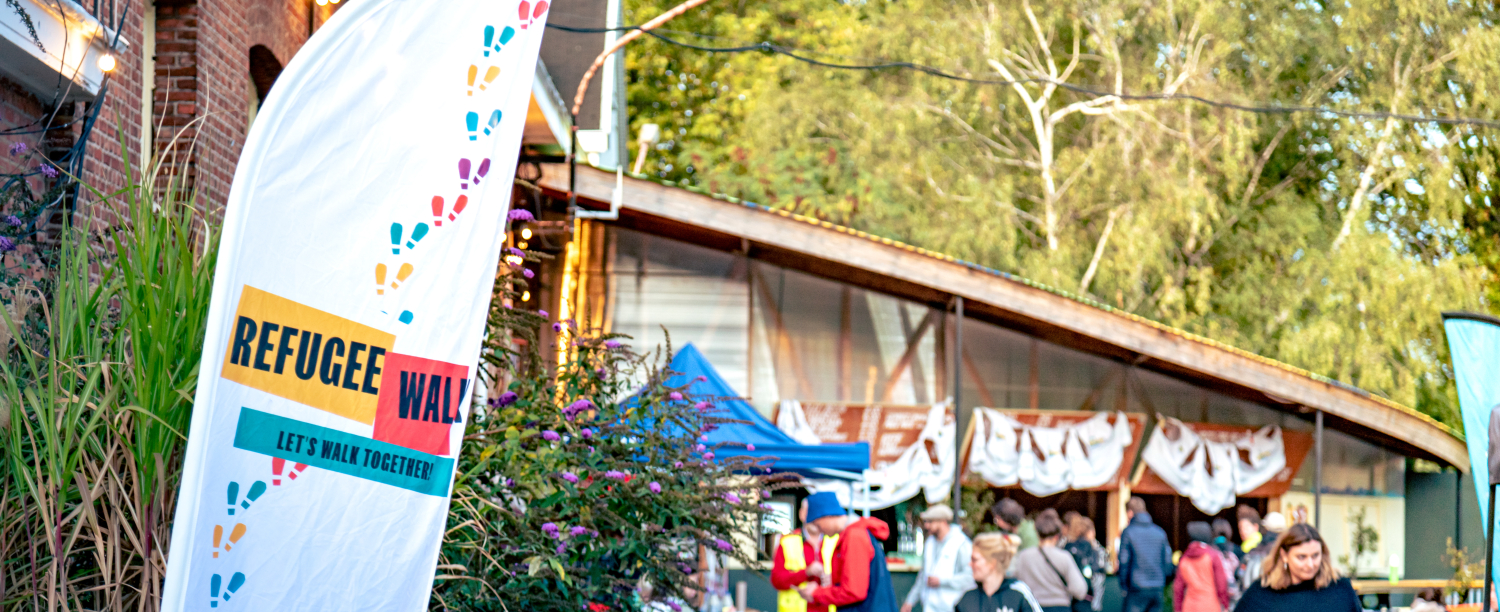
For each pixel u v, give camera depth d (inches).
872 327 509.0
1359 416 520.7
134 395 95.0
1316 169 991.0
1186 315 916.0
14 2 177.5
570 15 449.4
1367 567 557.9
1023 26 998.4
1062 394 524.1
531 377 174.4
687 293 500.1
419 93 93.4
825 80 963.3
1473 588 521.3
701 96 1050.7
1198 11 930.1
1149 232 886.4
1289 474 546.6
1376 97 933.8
